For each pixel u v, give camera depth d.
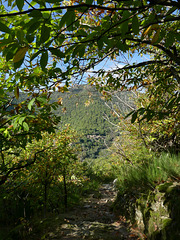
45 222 4.79
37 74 2.40
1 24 0.99
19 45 1.12
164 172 4.70
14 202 5.88
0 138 2.77
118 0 1.17
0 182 3.47
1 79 2.92
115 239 3.80
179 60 2.77
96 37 1.42
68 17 1.05
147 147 7.17
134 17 1.14
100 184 11.97
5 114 2.88
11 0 1.54
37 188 5.62
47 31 1.07
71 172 7.34
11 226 5.31
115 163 8.78
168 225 3.25
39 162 5.10
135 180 5.52
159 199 3.86
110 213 5.82
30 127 3.11
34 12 0.92
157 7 1.49
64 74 2.43
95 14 2.84
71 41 2.85
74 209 6.59
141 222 4.15
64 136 6.00
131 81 4.08
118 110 7.55
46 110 3.18
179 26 2.45
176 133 6.14
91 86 4.52
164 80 3.97
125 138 8.38
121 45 1.50
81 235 3.92
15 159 4.92
